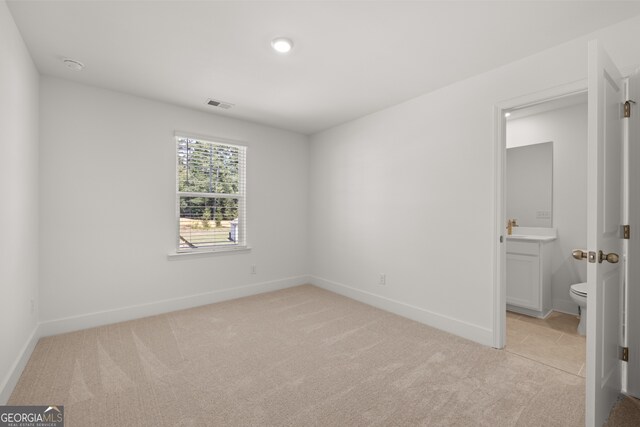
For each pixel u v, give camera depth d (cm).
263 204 412
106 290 295
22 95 208
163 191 329
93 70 255
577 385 193
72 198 277
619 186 171
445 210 282
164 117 329
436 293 289
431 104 295
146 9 178
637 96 177
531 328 287
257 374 206
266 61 239
